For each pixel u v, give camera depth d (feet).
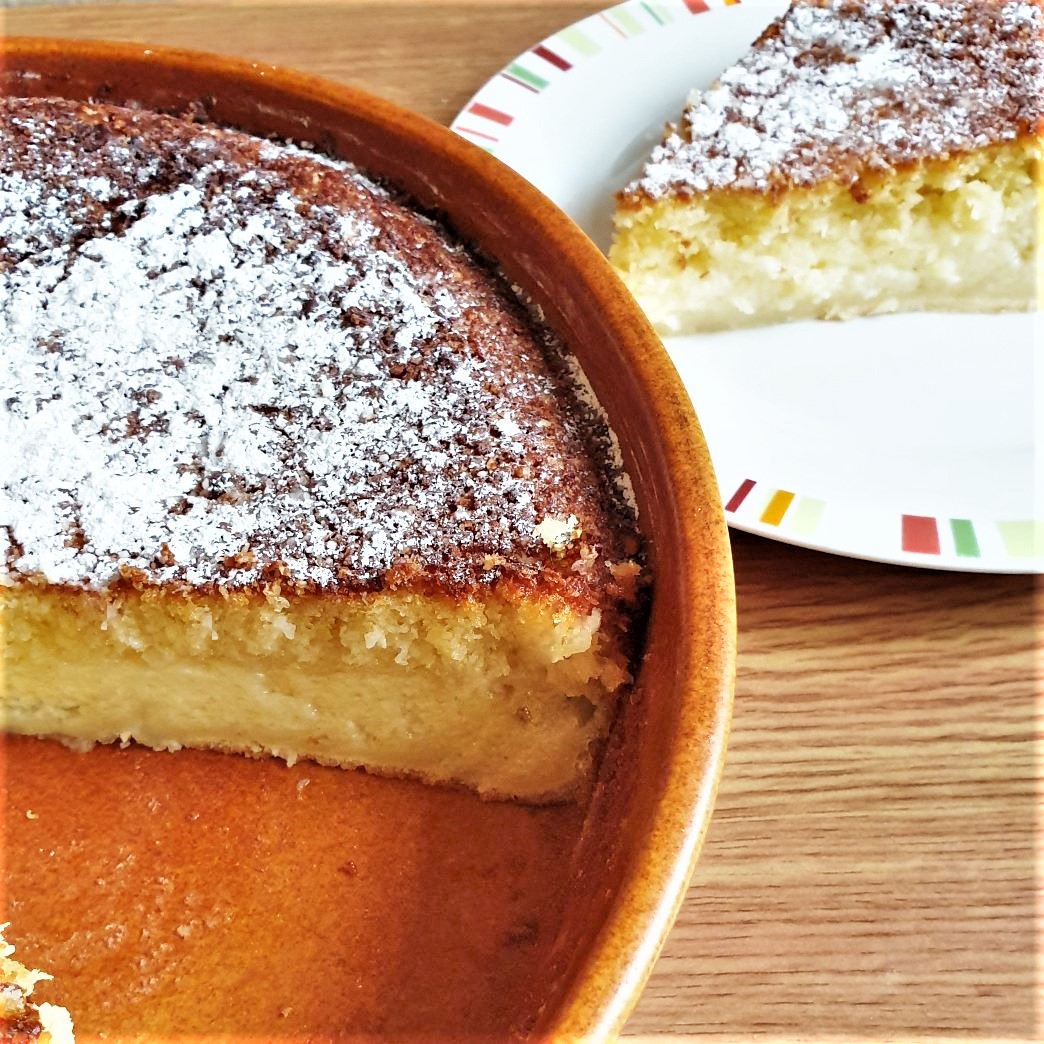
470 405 0.90
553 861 0.86
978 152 1.22
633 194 1.22
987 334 1.24
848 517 0.98
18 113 1.07
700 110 1.28
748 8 1.44
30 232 1.00
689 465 0.82
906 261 1.26
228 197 1.01
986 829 0.84
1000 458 1.06
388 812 0.90
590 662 0.84
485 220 1.01
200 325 0.95
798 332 1.26
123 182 1.03
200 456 0.90
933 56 1.31
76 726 0.95
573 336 0.95
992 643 0.93
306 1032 0.79
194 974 0.82
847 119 1.26
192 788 0.91
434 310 0.94
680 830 0.68
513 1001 0.79
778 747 0.88
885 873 0.82
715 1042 0.76
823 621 0.95
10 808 0.90
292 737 0.93
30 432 0.91
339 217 0.99
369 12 1.44
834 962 0.79
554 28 1.44
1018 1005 0.77
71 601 0.88
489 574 0.83
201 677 0.90
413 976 0.81
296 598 0.85
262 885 0.85
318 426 0.89
